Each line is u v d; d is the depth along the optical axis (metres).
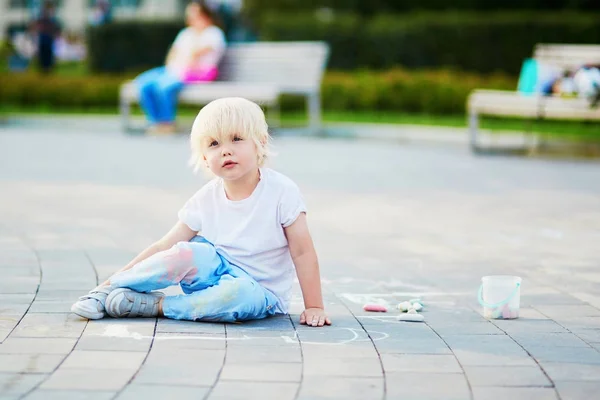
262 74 16.83
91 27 22.80
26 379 4.02
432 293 5.93
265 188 5.09
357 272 6.55
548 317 5.31
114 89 20.31
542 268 6.75
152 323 4.95
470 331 4.96
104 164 12.31
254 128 5.01
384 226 8.33
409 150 14.18
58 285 5.81
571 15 20.58
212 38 16.47
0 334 4.68
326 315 5.07
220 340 4.66
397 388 4.00
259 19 24.17
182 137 15.87
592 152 13.99
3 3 32.84
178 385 3.98
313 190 10.28
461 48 20.75
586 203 9.61
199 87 16.09
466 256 7.14
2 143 14.62
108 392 3.88
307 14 22.22
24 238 7.41
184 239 5.27
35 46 26.08
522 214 8.97
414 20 21.00
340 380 4.09
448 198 9.86
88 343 4.55
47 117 18.14
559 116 12.96
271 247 5.12
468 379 4.14
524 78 14.11
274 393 3.91
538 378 4.17
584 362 4.42
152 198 9.65
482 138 14.98
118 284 5.04
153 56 22.62
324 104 19.06
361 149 14.27
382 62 21.19
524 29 20.41
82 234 7.63
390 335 4.85
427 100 18.36
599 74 12.87
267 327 4.96
